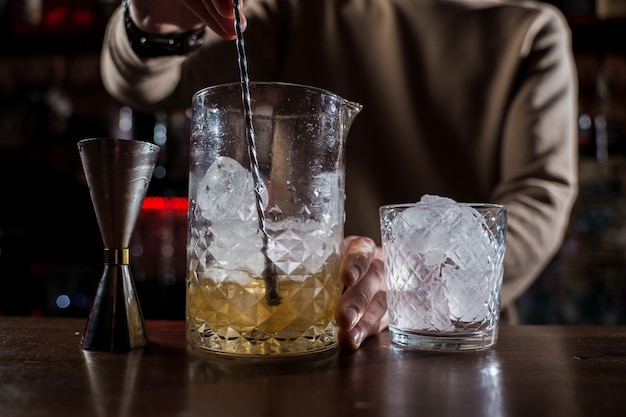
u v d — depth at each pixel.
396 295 0.41
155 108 0.84
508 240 0.63
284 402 0.29
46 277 1.22
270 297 0.36
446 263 0.39
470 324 0.40
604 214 1.25
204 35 0.60
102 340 0.39
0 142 1.27
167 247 1.23
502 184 0.76
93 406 0.29
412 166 0.83
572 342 0.43
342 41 0.85
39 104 1.27
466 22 0.83
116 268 0.40
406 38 0.84
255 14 0.86
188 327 0.39
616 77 1.27
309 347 0.37
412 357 0.38
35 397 0.30
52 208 1.22
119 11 0.68
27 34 1.16
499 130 0.81
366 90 0.84
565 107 0.77
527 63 0.79
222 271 0.36
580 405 0.29
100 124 1.30
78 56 1.31
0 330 0.46
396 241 0.41
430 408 0.29
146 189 0.41
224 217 0.36
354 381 0.33
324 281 0.38
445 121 0.82
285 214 0.36
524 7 0.82
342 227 0.41
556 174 0.72
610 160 1.25
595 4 1.19
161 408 0.28
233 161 0.36
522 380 0.33
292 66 0.86
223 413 0.28
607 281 1.24
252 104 0.36
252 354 0.36
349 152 0.83
